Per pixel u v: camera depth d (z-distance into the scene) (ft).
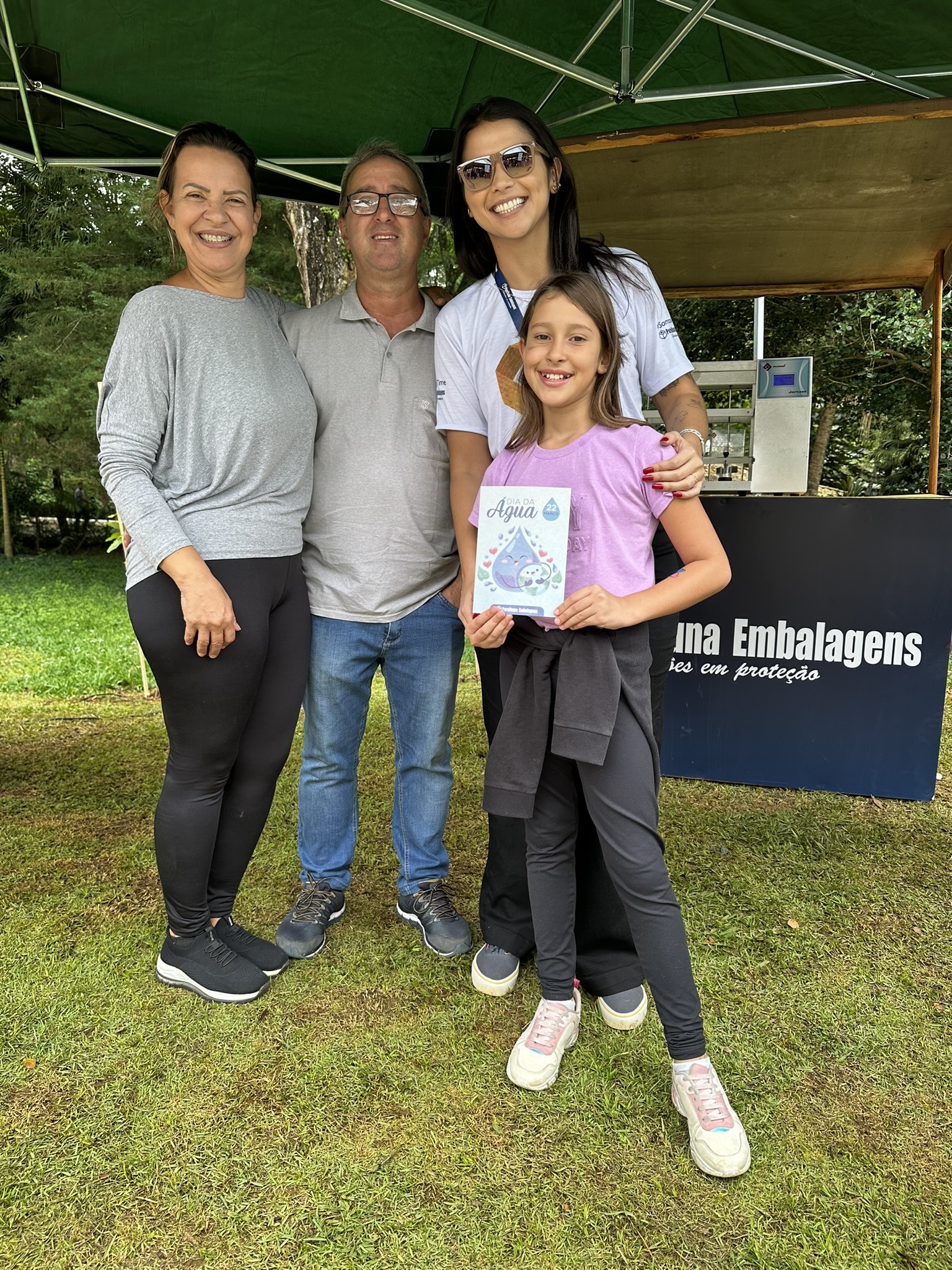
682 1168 5.11
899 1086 5.84
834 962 7.44
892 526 11.02
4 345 42.11
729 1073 5.95
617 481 5.29
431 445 7.06
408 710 7.57
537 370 5.35
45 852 9.69
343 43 10.11
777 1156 5.21
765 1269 4.43
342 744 7.54
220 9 9.30
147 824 10.55
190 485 6.17
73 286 38.17
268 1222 4.70
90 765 13.05
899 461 34.73
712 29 10.39
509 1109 5.58
